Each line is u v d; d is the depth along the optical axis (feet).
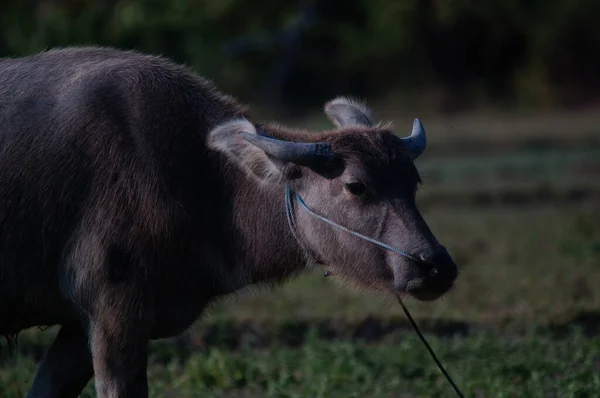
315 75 450.30
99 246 72.95
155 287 74.23
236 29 416.87
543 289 142.00
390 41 447.83
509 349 110.11
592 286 143.54
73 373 79.41
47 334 121.19
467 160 307.99
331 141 76.13
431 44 457.68
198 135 77.25
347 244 75.25
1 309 76.59
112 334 73.10
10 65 78.33
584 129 367.04
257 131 76.02
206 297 78.13
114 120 74.59
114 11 250.37
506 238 188.34
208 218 76.64
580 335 114.62
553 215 217.15
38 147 74.18
